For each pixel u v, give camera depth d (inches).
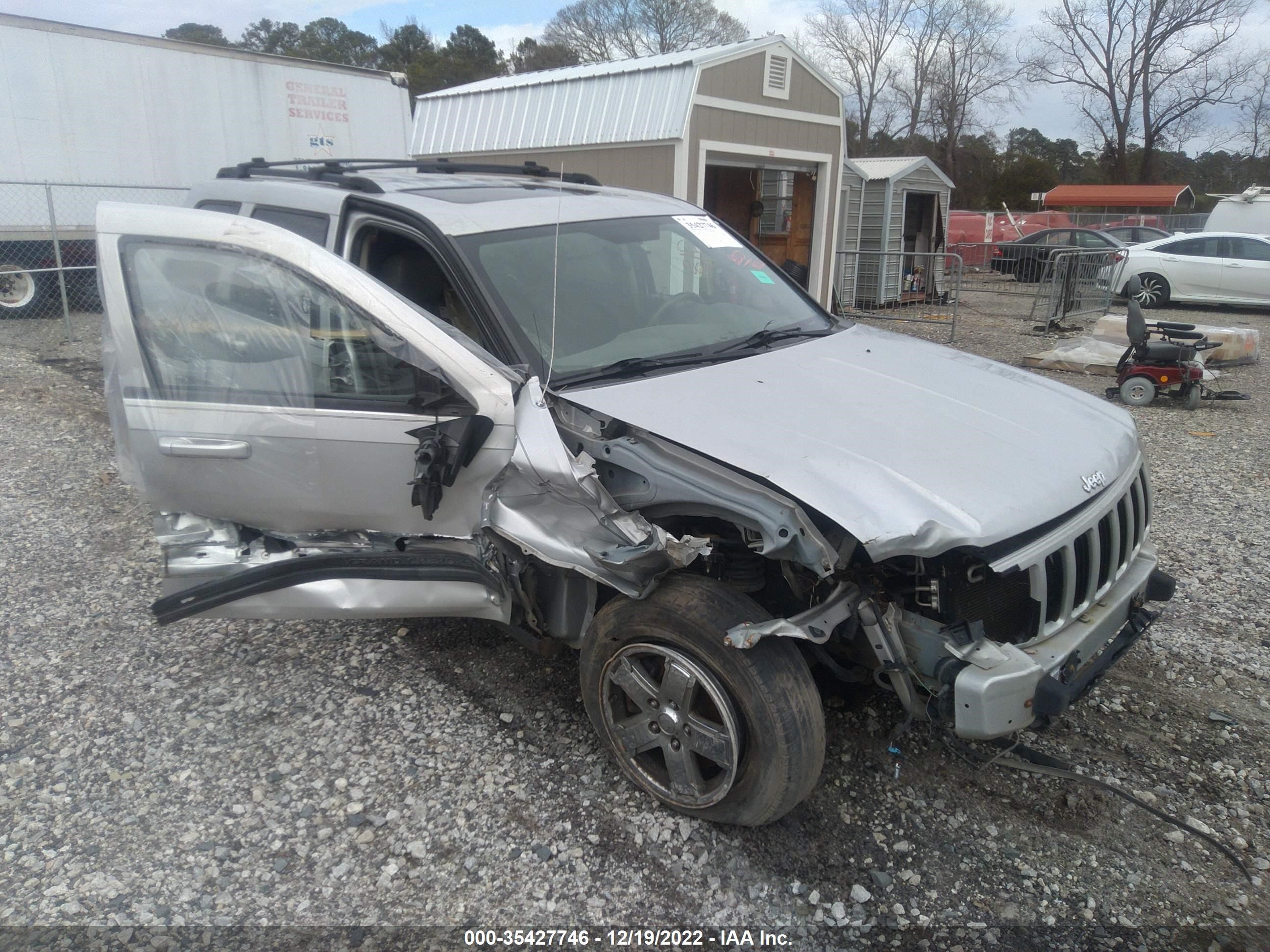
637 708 118.5
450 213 135.9
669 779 114.8
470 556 120.5
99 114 495.5
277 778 123.0
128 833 112.7
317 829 113.7
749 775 104.7
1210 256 631.8
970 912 102.3
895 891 105.1
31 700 140.6
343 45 2508.6
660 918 101.0
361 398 116.3
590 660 117.0
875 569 104.7
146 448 123.4
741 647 98.5
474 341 122.6
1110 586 118.8
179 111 524.4
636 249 150.4
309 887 104.6
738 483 101.0
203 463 122.6
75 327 471.2
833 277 538.0
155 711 137.9
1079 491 111.0
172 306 121.3
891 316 606.2
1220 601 178.7
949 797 120.8
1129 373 357.4
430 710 138.1
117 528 209.2
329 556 122.6
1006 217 1242.0
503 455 112.2
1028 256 828.0
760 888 105.1
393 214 136.7
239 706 139.1
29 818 115.1
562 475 106.7
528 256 135.3
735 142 437.1
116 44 494.9
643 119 410.0
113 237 123.0
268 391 119.0
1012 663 98.9
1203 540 211.2
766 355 138.9
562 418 117.2
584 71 437.4
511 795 119.7
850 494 97.6
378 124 625.9
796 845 111.7
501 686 144.6
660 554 103.5
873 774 124.7
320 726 134.1
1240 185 2255.2
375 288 115.3
